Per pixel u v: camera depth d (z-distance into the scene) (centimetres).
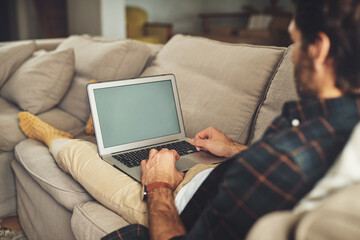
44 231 135
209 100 143
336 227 33
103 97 128
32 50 212
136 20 660
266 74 133
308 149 50
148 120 134
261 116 126
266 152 52
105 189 101
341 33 49
